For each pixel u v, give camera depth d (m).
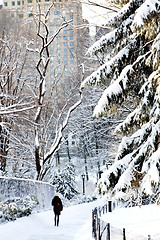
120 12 8.23
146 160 6.77
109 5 9.40
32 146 25.67
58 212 14.57
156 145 6.66
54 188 26.81
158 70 6.44
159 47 6.33
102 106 7.32
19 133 25.92
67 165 38.75
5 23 25.55
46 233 12.09
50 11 22.06
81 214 20.22
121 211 11.27
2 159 22.98
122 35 8.45
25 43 27.12
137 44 8.31
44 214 16.94
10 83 24.88
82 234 11.00
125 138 7.96
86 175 47.78
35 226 13.58
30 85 27.42
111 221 9.25
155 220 8.72
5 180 13.94
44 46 23.05
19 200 15.21
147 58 7.05
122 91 7.48
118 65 8.14
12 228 11.64
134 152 7.50
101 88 26.97
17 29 25.86
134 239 6.77
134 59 8.34
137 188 6.84
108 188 7.32
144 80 8.24
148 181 5.87
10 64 24.52
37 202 17.27
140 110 7.59
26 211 14.59
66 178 36.62
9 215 12.60
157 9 6.71
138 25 6.47
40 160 25.58
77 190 38.00
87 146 45.84
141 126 7.79
